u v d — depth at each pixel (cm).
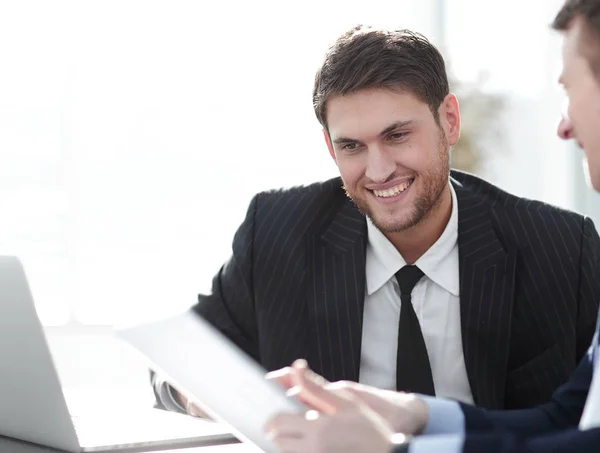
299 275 179
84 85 468
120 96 471
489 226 173
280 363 178
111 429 144
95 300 468
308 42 477
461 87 485
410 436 120
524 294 169
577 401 134
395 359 171
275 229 184
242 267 185
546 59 487
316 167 477
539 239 171
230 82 475
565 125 115
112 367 459
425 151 159
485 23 493
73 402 173
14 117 464
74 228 469
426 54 159
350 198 172
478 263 169
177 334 126
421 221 165
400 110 155
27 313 126
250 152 478
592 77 105
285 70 477
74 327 464
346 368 171
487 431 126
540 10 483
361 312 172
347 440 87
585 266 170
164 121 474
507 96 488
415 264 170
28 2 462
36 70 465
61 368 455
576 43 106
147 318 130
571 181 478
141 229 474
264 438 113
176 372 119
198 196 476
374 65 154
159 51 472
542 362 169
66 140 468
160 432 141
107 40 469
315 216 184
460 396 170
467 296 167
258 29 476
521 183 489
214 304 189
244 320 187
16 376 132
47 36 465
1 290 127
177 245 475
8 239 465
